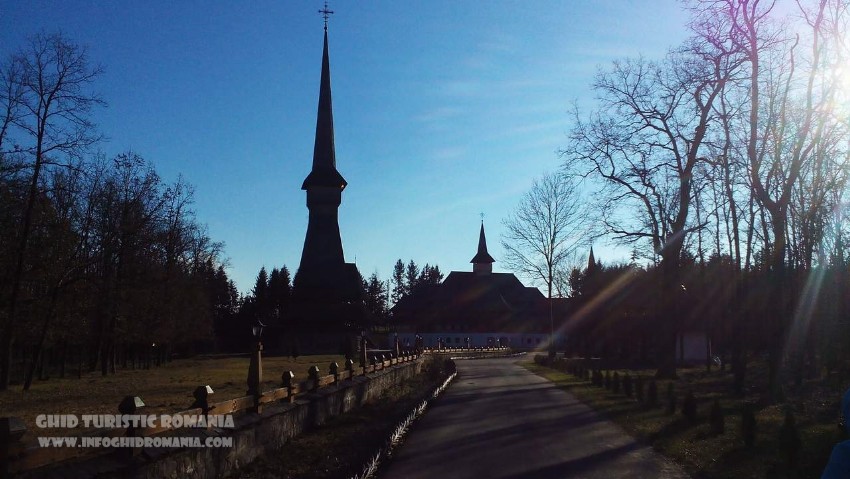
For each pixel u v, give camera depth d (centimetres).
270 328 8656
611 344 6650
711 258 5466
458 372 4750
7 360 3203
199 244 6569
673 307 3888
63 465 736
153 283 4922
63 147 3159
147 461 846
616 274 6769
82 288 3841
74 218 3919
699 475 1205
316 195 8131
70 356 5906
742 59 2627
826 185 3200
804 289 3334
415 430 1805
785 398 2433
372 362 2831
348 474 1154
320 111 8219
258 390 1345
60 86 3103
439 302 11075
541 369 5250
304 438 1544
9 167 3058
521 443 1578
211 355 8150
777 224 2494
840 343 3238
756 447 1412
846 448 445
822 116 2372
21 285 3397
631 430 1780
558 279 8125
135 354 5969
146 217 4556
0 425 659
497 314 11025
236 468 1152
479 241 12000
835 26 2266
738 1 2445
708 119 3350
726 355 5991
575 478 1186
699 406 2317
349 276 8338
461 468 1278
